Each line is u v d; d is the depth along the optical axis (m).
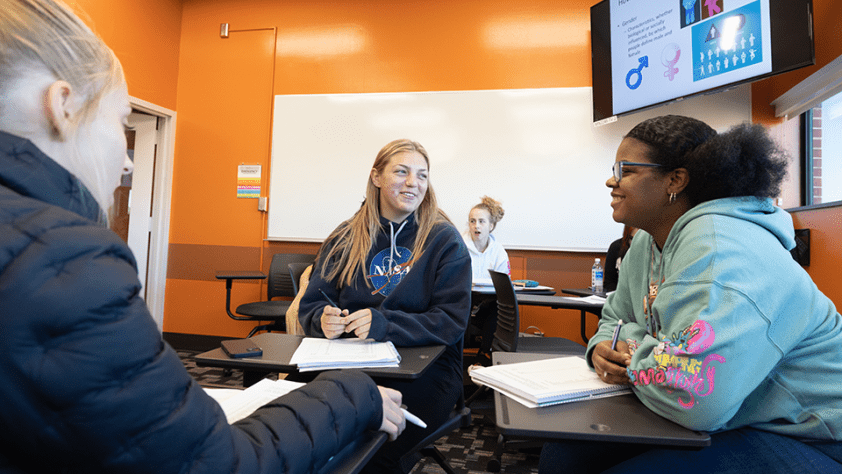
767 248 0.71
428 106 3.88
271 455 0.45
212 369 3.42
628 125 3.56
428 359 1.03
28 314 0.32
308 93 4.09
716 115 3.38
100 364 0.34
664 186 0.85
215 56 4.26
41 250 0.33
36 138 0.41
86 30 0.45
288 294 3.77
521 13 3.81
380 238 1.48
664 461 0.69
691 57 2.90
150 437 0.36
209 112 4.24
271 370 0.94
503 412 0.68
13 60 0.39
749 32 2.60
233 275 3.46
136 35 3.88
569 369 0.88
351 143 3.98
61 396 0.33
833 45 2.44
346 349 1.06
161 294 4.19
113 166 0.47
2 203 0.35
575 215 3.63
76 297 0.33
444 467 1.51
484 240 3.40
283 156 4.07
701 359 0.63
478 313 3.13
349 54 4.05
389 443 1.02
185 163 4.25
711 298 0.66
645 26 3.17
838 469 0.65
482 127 3.79
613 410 0.70
